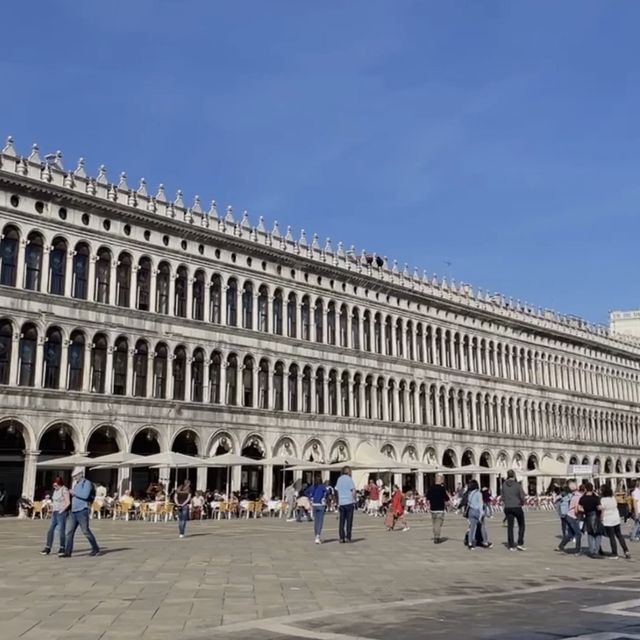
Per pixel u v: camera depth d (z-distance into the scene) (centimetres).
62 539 2278
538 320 9694
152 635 1145
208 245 6066
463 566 2116
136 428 5391
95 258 5338
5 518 4669
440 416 8069
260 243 6394
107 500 4897
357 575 1883
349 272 7188
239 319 6206
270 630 1177
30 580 1742
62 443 5238
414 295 7912
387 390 7481
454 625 1219
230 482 5959
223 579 1775
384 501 5984
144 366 5531
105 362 5294
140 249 5603
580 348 10444
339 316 7119
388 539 3111
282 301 6600
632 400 11344
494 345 8994
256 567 2028
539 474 7894
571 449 9819
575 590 1645
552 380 9825
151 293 5634
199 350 5891
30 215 5022
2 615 1305
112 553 2398
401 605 1419
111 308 5353
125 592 1564
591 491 2497
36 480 5094
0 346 4819
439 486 2958
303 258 6744
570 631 1164
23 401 4841
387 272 7669
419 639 1108
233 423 6012
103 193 5428
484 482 8544
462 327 8575
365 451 6662
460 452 8181
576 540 2569
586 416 10250
